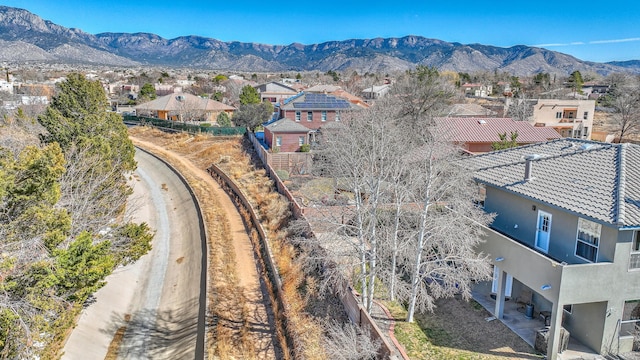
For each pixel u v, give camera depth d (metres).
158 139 59.28
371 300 17.86
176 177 43.50
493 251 17.92
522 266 16.22
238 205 35.09
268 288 22.33
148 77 146.38
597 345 15.20
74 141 25.22
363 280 17.83
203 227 30.56
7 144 26.44
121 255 20.25
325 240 18.95
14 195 14.21
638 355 15.02
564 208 15.76
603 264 14.52
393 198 21.41
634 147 19.05
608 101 83.94
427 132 24.02
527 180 18.78
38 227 14.68
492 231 17.94
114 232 20.89
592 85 113.12
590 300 14.62
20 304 12.91
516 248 16.55
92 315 19.45
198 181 41.75
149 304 21.91
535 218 17.83
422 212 17.27
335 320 18.14
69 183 19.78
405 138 27.30
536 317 17.86
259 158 45.78
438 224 17.59
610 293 14.71
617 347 15.20
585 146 20.91
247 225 30.94
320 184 35.97
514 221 19.14
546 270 14.98
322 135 44.97
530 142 37.72
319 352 16.39
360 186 19.78
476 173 21.16
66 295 14.78
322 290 17.78
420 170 18.59
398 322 17.67
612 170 17.08
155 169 46.41
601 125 69.12
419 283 18.02
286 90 94.38
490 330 17.03
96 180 21.92
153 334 19.44
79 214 18.53
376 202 18.02
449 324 17.52
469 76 130.88
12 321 12.52
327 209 22.81
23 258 13.83
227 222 31.64
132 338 18.97
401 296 18.47
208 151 50.25
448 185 18.11
